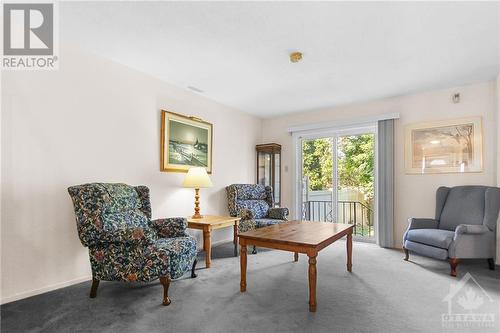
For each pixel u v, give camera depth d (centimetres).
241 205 431
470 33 243
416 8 208
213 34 248
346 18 222
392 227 411
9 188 226
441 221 348
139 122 331
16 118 232
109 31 244
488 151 354
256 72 333
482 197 327
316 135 506
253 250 377
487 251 296
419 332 178
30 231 237
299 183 523
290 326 186
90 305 217
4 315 200
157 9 212
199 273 295
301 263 331
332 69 322
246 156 518
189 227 333
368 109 447
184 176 387
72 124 269
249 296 235
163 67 321
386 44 263
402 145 416
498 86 334
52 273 250
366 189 461
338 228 288
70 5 208
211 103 442
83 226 221
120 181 309
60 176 258
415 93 405
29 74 240
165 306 215
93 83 286
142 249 219
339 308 212
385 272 296
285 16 220
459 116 375
